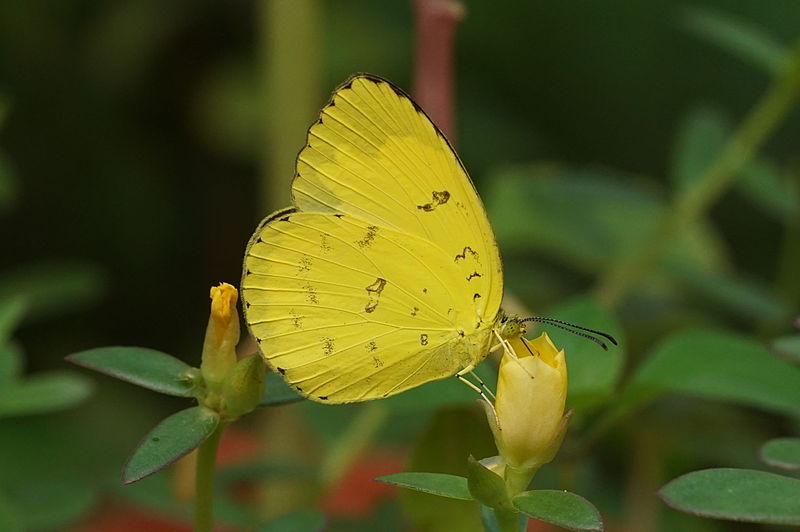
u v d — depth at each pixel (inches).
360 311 16.8
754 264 22.0
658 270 19.2
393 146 16.7
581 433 17.1
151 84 22.5
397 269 16.8
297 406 18.2
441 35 17.9
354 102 16.7
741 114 22.4
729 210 22.1
